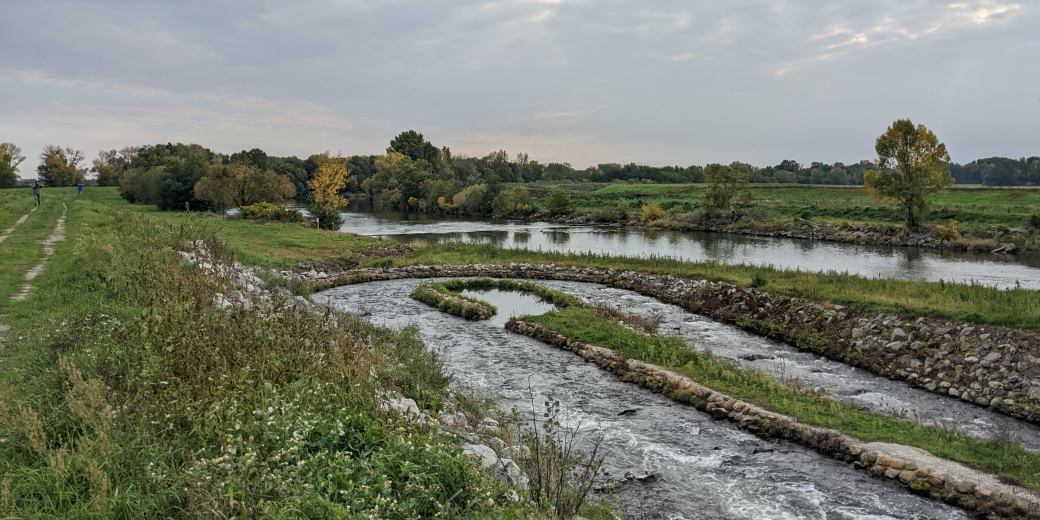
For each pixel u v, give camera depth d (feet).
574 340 66.64
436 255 141.08
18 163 368.68
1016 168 508.12
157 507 17.39
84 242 65.00
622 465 37.45
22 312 40.57
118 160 483.51
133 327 33.19
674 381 51.80
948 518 31.55
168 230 88.12
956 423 45.98
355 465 20.35
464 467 21.76
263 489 17.48
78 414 21.31
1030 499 31.24
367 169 542.57
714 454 39.37
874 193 208.64
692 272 106.22
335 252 141.69
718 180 257.14
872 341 62.34
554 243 198.70
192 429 21.09
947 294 71.26
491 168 609.01
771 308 77.46
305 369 29.22
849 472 36.88
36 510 16.80
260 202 232.12
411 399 36.35
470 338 71.51
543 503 23.21
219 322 32.71
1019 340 53.36
